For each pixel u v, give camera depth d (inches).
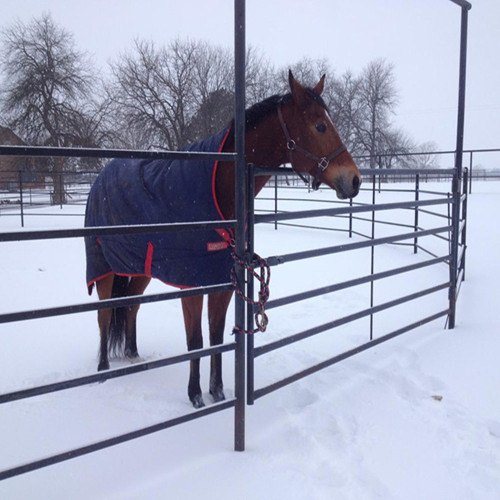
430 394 118.0
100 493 81.5
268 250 319.6
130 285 139.2
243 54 84.8
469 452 93.3
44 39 660.7
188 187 104.0
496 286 212.7
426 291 149.1
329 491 81.5
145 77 880.3
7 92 676.1
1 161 754.2
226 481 84.1
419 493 81.6
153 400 116.3
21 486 83.3
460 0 148.8
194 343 108.9
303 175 125.5
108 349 138.5
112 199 120.8
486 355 139.4
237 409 92.2
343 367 133.4
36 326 176.2
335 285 114.7
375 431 101.0
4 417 108.2
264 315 93.0
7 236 65.6
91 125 773.9
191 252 103.7
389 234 370.6
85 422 106.0
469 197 532.7
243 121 87.4
